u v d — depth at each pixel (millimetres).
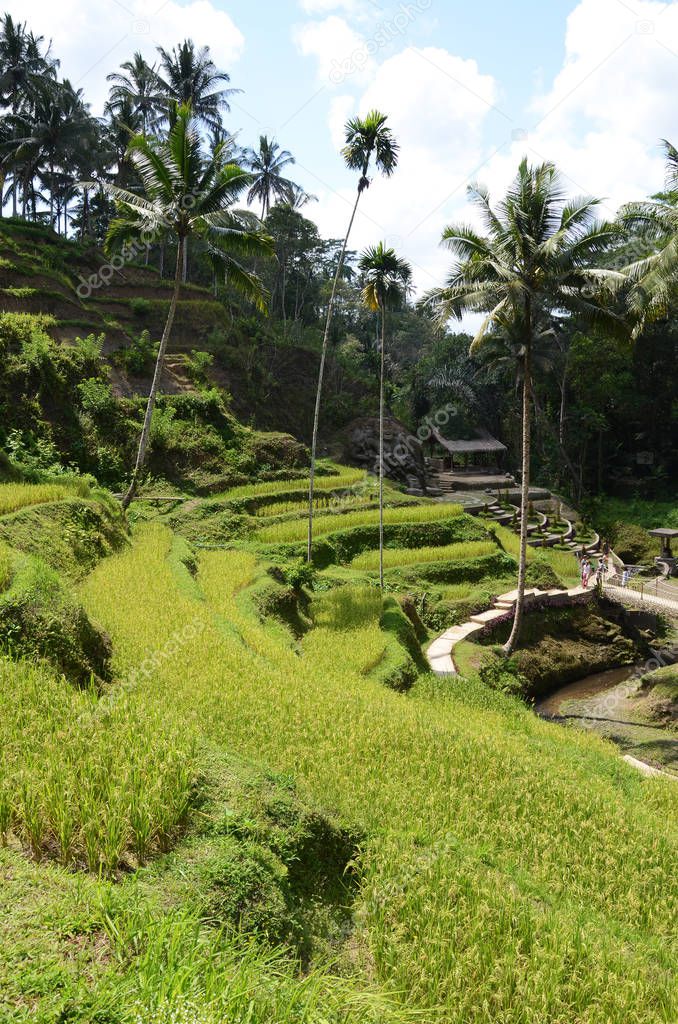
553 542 41500
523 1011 5648
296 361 51344
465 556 31812
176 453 34969
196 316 47125
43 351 32469
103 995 3744
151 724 7648
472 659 22797
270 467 37656
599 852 9586
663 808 12922
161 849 5977
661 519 48375
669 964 7395
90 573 18047
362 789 9297
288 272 65312
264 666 13922
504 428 61312
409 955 6094
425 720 13148
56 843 5578
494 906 7035
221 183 24141
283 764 9242
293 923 6027
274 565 24328
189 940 4516
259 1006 4098
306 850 7105
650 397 56406
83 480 23844
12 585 10797
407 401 61031
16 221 48625
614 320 21469
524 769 11656
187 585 18500
